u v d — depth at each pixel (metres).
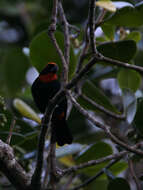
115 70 9.77
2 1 15.55
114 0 8.43
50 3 11.74
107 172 7.76
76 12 15.31
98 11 11.93
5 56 12.25
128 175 9.65
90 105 8.33
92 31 5.77
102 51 7.21
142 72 5.78
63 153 7.50
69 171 6.55
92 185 9.41
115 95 12.55
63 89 5.65
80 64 7.06
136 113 7.28
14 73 12.10
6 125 7.51
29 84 12.65
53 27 6.79
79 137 9.47
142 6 6.85
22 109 7.68
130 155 7.54
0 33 15.65
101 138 9.48
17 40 15.64
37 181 6.00
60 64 8.04
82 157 8.09
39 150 5.80
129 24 7.20
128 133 8.08
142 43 12.04
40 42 7.77
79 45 9.05
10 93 11.23
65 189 8.57
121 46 7.11
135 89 8.45
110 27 8.30
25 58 12.23
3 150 6.26
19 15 15.69
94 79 10.09
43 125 5.78
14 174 6.20
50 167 6.55
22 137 7.07
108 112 8.20
